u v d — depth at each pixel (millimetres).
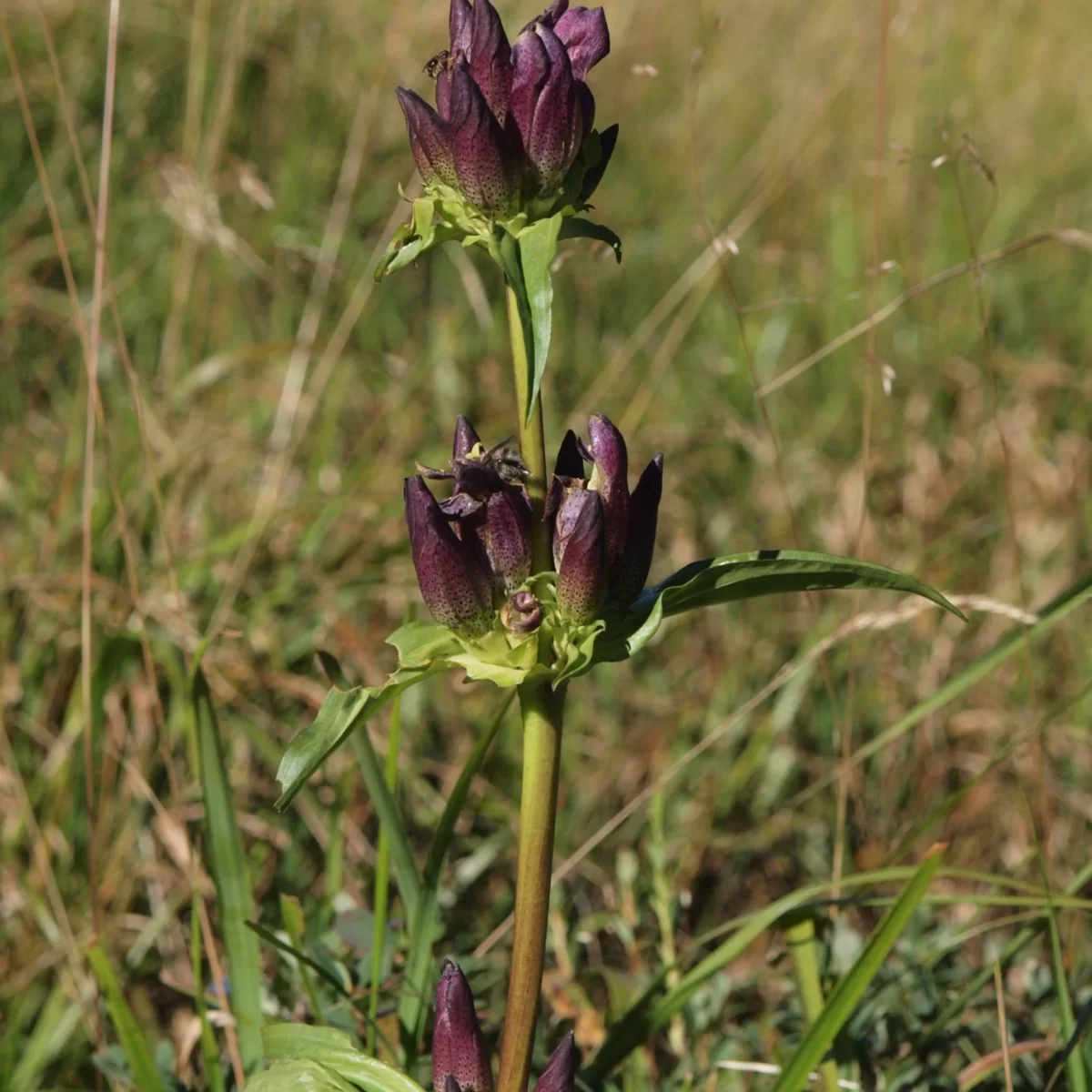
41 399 1541
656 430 1525
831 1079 971
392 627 1283
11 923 1096
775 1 2287
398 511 1324
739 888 1165
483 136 846
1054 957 950
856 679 1276
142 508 1238
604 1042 958
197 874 984
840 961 1021
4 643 1152
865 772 1231
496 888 1136
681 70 2244
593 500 846
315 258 1576
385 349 1713
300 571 1253
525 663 857
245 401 1546
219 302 1619
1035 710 1014
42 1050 1035
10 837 1105
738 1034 1014
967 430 1612
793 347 1812
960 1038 1000
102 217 1068
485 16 849
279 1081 873
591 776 1226
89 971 1052
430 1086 965
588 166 864
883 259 1791
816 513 1514
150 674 1047
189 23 1830
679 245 1975
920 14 1918
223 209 1701
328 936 1007
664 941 1035
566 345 1754
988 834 1194
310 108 1896
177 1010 1081
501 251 843
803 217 1951
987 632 1352
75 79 1823
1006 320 1884
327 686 1149
